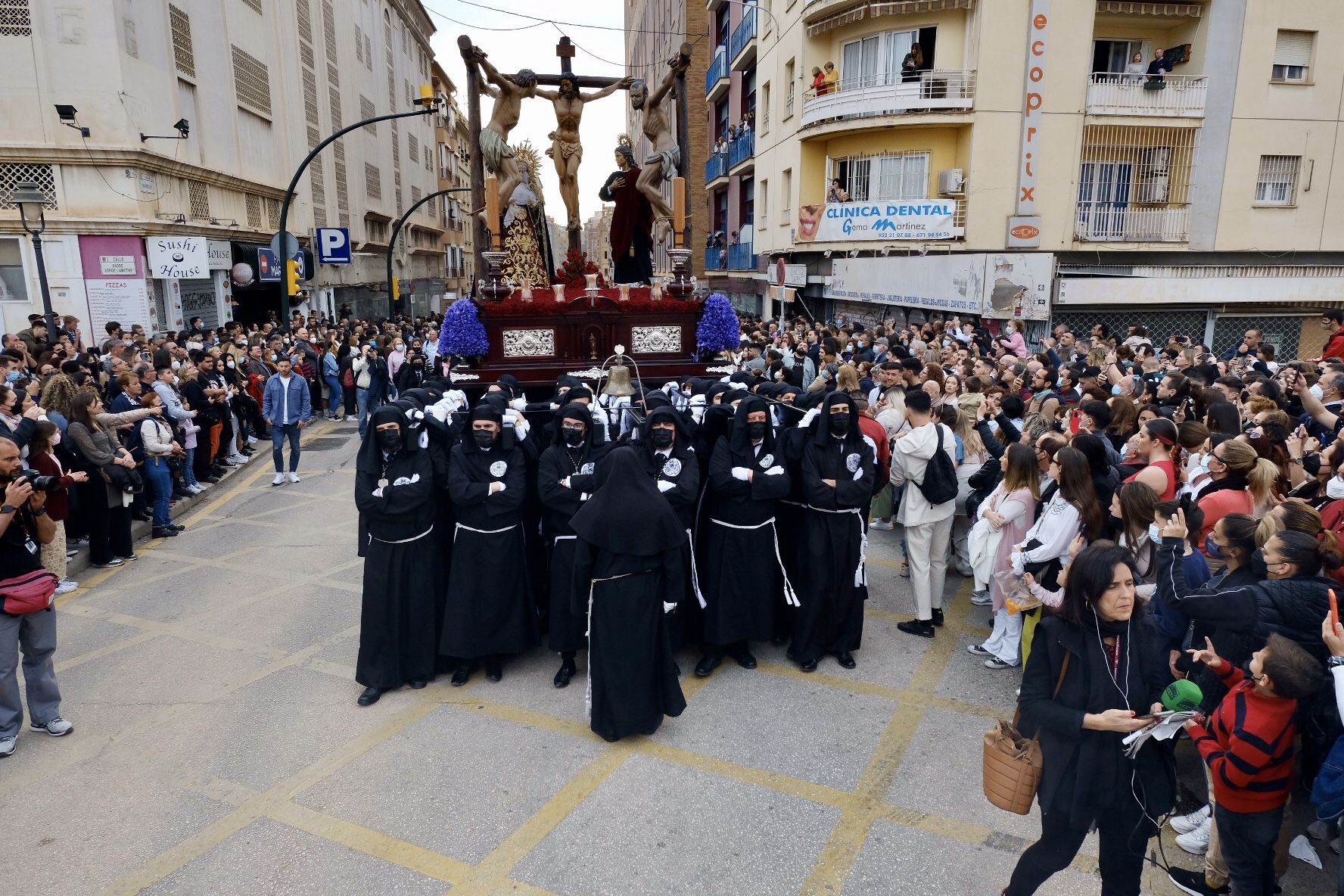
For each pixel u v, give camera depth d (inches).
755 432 228.1
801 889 152.8
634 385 293.0
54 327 514.6
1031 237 747.4
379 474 221.9
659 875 156.5
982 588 271.0
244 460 521.7
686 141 308.8
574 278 321.7
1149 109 727.1
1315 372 359.9
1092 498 198.2
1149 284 662.5
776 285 585.6
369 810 175.6
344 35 1337.4
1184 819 165.8
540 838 166.6
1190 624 178.9
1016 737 129.1
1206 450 233.9
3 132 617.3
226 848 164.1
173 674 237.9
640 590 198.8
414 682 230.8
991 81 730.8
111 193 641.0
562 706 221.0
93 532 325.4
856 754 196.9
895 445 257.3
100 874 157.2
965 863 159.2
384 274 1651.1
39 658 202.1
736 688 230.4
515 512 230.7
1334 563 152.6
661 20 1694.1
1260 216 748.0
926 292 717.3
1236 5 711.1
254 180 924.0
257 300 981.8
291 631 267.7
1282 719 122.2
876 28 789.2
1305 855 155.6
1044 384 367.6
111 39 627.2
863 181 820.6
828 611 237.5
